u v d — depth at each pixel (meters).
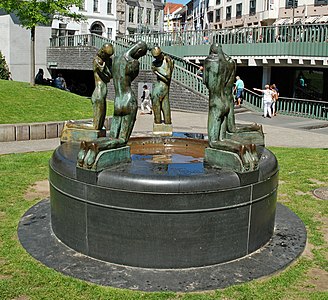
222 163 5.38
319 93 27.66
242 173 5.08
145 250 4.94
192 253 4.96
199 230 4.93
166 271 4.91
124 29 68.19
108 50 6.90
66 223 5.50
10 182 8.73
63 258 5.21
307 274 5.07
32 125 13.79
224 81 5.71
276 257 5.33
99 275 4.80
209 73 5.61
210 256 5.04
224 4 64.69
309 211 7.37
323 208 7.53
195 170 5.21
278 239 5.91
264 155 6.11
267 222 5.69
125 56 5.56
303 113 24.89
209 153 5.60
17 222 6.50
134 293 4.45
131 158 6.33
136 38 35.69
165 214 4.83
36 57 36.72
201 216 4.91
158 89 8.12
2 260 5.21
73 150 6.36
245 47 28.14
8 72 35.94
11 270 4.96
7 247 5.56
